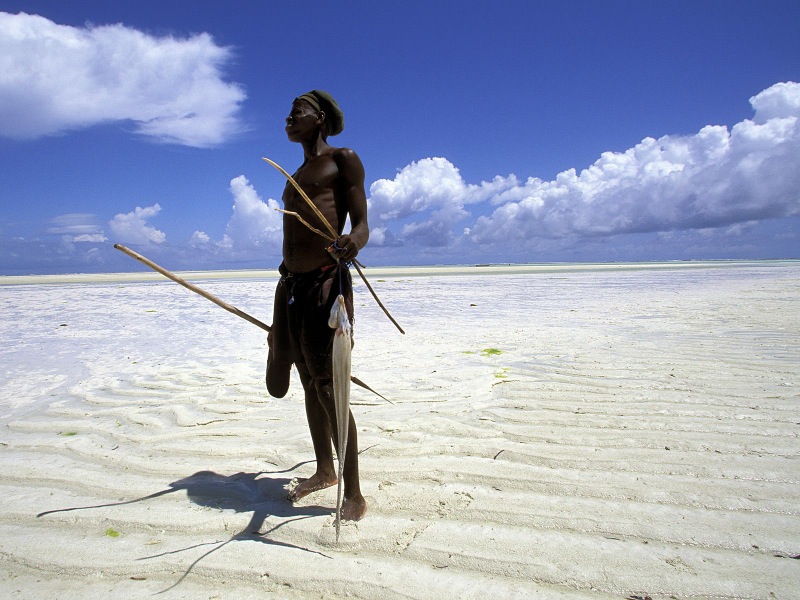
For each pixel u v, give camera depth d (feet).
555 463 10.55
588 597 6.54
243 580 7.09
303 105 9.48
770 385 15.64
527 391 15.94
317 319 8.96
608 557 7.31
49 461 11.35
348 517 8.50
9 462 11.29
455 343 24.91
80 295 60.29
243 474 10.68
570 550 7.51
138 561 7.58
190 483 10.25
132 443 12.42
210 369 20.21
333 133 9.99
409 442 12.03
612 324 30.37
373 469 10.64
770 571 6.92
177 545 8.00
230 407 15.17
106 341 27.27
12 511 9.13
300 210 9.23
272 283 83.41
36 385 17.89
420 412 14.25
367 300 51.03
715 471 9.96
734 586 6.64
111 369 20.39
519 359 20.68
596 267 186.91
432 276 113.09
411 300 50.62
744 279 80.43
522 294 56.65
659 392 15.28
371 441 12.20
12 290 70.13
